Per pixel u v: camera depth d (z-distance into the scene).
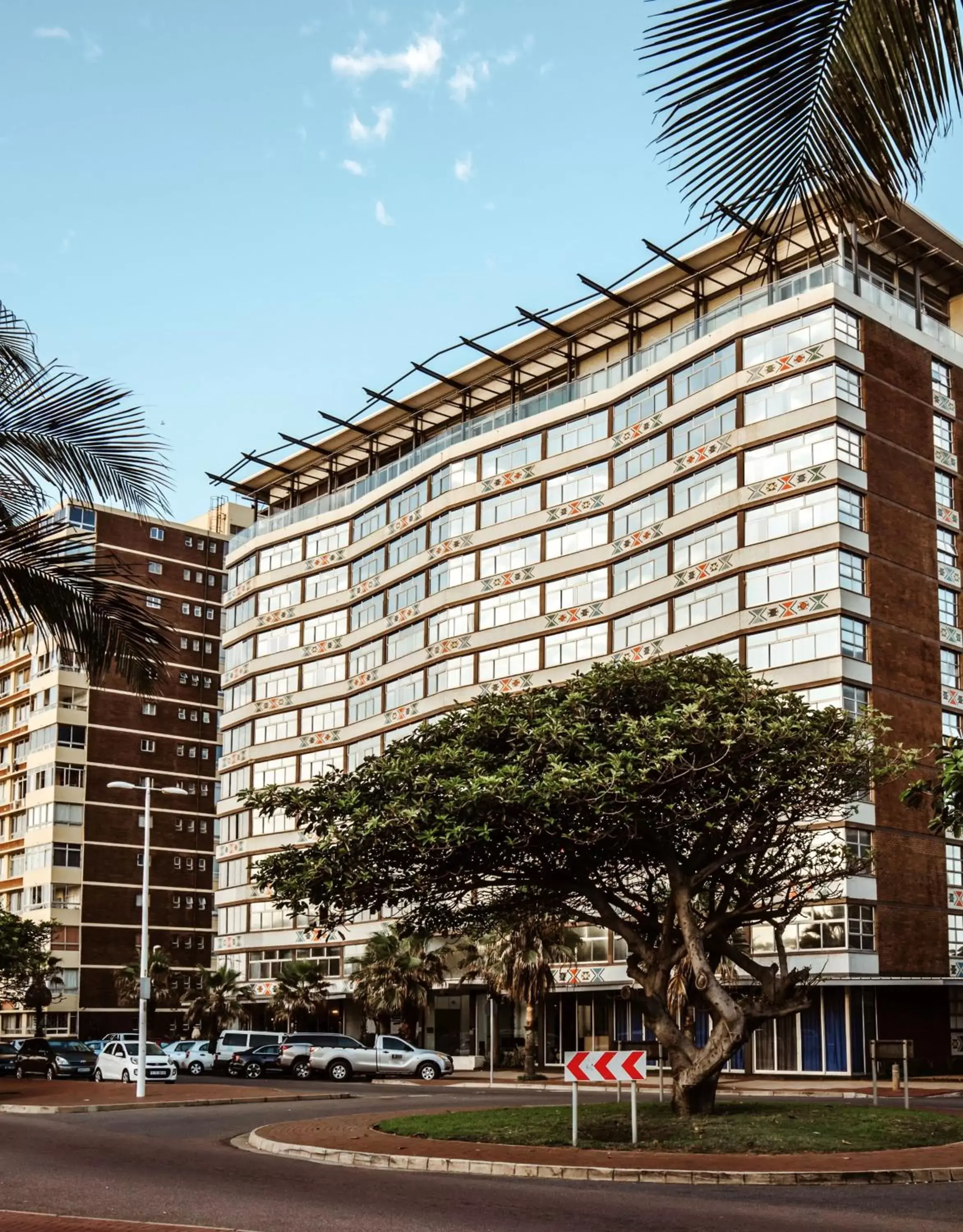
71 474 15.65
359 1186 16.94
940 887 48.75
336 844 24.39
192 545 100.19
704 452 52.94
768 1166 18.03
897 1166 17.97
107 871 90.94
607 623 56.91
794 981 24.41
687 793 23.83
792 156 4.82
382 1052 51.81
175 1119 30.31
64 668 91.69
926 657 50.12
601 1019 56.31
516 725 24.64
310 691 74.88
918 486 51.53
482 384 68.62
